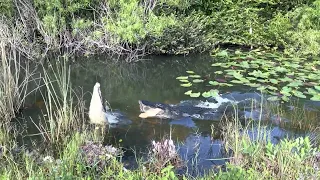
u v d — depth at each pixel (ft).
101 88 21.33
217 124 16.60
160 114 17.29
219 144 14.96
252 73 22.16
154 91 20.97
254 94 19.86
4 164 12.82
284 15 31.65
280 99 19.13
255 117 17.25
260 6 32.60
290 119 17.11
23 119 16.87
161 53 27.76
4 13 25.58
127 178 11.56
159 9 27.94
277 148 12.82
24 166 12.69
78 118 16.60
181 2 28.02
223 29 29.89
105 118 16.42
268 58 26.43
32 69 23.66
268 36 29.35
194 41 27.94
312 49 27.04
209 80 22.44
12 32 25.63
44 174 12.03
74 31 26.25
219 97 19.51
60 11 25.81
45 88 20.62
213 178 11.94
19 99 17.87
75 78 22.75
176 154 13.50
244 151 12.94
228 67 24.72
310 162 12.39
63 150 13.84
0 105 16.42
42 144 14.80
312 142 15.01
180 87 21.49
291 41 28.27
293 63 24.75
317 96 19.20
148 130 15.98
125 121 16.74
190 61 26.45
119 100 19.44
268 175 11.97
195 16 28.91
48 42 26.35
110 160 12.89
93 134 15.23
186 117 17.20
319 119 17.12
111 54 27.27
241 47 30.14
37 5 26.25
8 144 14.62
